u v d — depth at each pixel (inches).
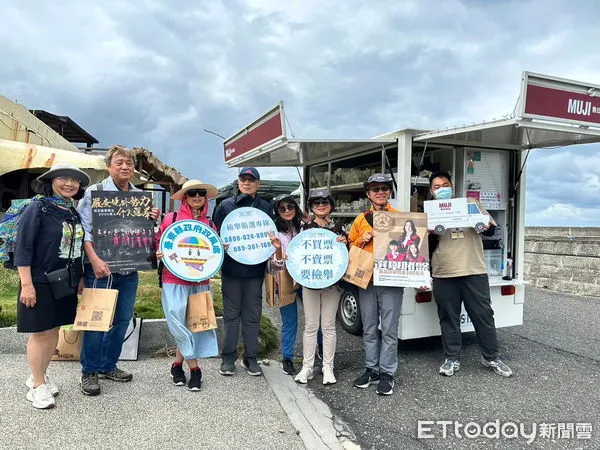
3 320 166.7
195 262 134.8
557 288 363.9
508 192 197.8
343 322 217.0
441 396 144.3
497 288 188.2
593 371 169.6
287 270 154.2
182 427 114.3
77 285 123.6
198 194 138.4
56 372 144.8
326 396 142.9
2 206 386.6
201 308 135.8
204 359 167.9
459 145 187.2
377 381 153.1
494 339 162.9
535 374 165.5
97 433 108.7
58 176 118.0
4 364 147.5
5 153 311.0
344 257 148.0
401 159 181.6
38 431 107.9
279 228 160.2
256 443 109.3
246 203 154.1
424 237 147.1
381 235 146.2
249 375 153.1
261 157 229.6
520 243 196.4
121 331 138.7
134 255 130.2
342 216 245.6
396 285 143.3
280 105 176.7
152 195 134.0
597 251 335.3
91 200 128.9
